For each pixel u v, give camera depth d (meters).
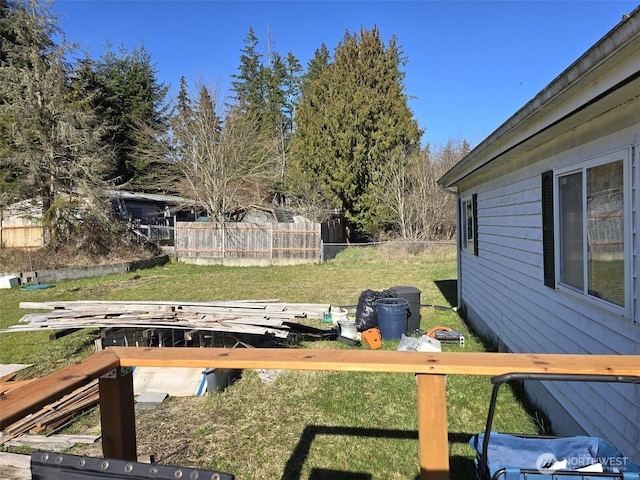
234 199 18.27
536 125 3.24
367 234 21.91
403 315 6.12
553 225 3.56
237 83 31.53
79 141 14.32
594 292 2.87
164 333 5.80
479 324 6.73
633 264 2.36
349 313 7.84
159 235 19.64
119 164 23.47
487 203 6.14
